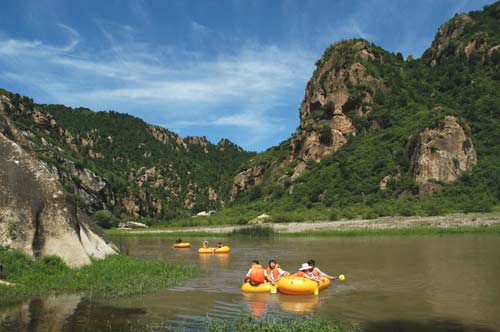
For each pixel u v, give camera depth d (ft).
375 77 303.89
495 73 278.87
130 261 71.10
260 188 312.71
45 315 40.88
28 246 55.83
